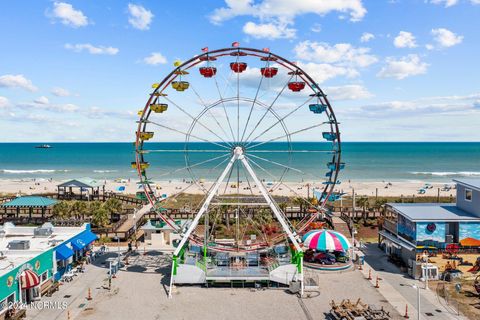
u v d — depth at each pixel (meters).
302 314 33.34
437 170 181.62
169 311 34.12
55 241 41.78
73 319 32.41
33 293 35.75
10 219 66.38
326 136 46.38
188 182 133.12
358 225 62.09
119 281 41.03
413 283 39.88
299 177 155.12
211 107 45.66
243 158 44.12
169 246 54.19
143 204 82.88
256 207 67.56
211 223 62.25
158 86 45.00
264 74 45.53
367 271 43.62
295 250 40.53
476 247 41.38
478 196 42.69
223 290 38.97
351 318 30.95
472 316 32.25
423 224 41.75
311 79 45.12
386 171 176.12
